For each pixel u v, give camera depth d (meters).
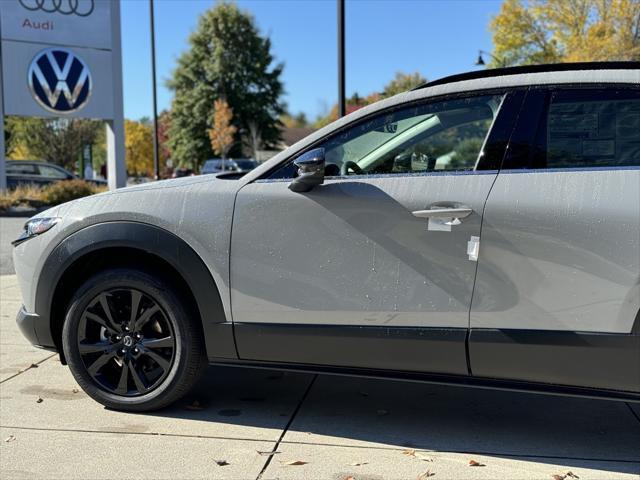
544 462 3.05
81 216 3.49
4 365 4.44
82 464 2.99
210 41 50.31
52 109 18.17
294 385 4.14
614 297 2.81
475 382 3.07
